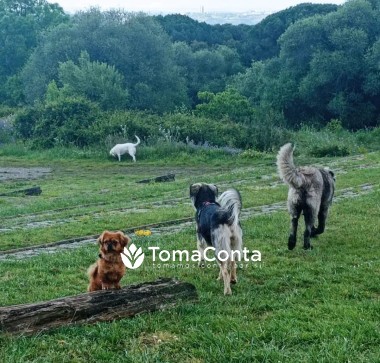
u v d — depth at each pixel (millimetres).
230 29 99812
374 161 28500
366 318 7219
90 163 36625
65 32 63656
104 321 7148
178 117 44312
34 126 44188
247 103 54812
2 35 84812
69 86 52875
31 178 30422
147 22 64875
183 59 75750
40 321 6766
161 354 6305
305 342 6613
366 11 61094
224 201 8711
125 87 59281
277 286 8906
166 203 18859
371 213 14633
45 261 10867
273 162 34094
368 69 58094
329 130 55156
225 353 6242
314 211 11164
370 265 9859
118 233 7785
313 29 61438
